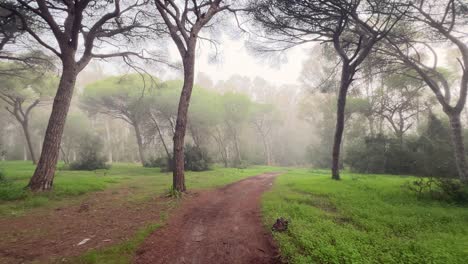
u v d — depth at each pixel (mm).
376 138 22984
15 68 19922
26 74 21547
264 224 6000
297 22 11141
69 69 11062
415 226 5887
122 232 5387
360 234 5121
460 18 11109
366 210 7238
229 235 5344
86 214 6949
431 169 17594
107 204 8258
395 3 9211
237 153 39656
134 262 3984
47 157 10031
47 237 5059
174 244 4828
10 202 7922
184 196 9555
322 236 4812
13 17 11422
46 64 17719
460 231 5574
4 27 12516
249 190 11602
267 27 11883
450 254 4137
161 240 4992
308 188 11078
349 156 24875
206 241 5008
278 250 4445
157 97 28938
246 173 22281
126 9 13156
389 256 4020
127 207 7809
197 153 26922
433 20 11078
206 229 5766
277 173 23297
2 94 24922
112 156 49906
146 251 4430
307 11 10156
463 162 11734
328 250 4102
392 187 11039
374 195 9508
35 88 24375
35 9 10164
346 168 30375
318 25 10938
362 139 26578
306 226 5562
